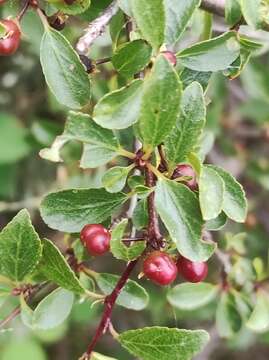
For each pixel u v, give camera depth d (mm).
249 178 209
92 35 99
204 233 105
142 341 95
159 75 88
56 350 243
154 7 90
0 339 204
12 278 102
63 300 105
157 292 193
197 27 121
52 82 97
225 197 96
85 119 97
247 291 138
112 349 242
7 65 210
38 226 205
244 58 107
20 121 206
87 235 96
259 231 208
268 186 200
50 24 100
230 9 103
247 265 139
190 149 94
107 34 129
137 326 228
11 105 214
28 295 105
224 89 186
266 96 191
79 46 98
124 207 121
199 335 94
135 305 109
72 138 97
